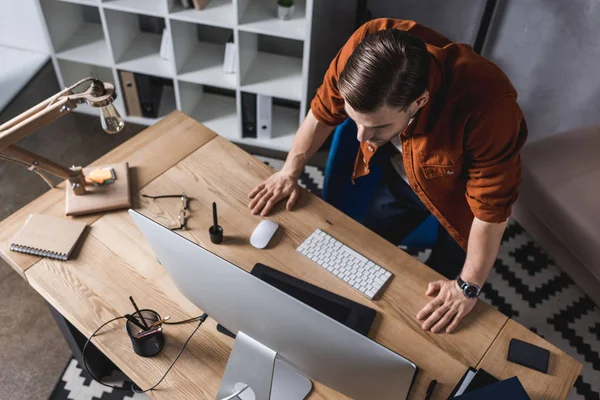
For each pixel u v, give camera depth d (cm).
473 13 273
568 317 253
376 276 166
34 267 163
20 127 145
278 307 117
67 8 304
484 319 159
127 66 296
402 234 205
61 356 228
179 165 193
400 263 170
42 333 235
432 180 160
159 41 313
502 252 274
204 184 188
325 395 144
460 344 154
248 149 318
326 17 278
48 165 164
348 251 171
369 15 275
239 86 287
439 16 280
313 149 186
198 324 154
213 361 148
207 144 200
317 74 304
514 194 147
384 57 117
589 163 246
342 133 189
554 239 255
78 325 153
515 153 142
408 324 157
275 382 144
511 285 262
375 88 118
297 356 127
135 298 158
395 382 118
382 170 197
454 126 140
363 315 157
